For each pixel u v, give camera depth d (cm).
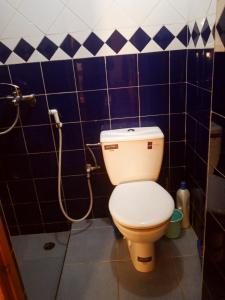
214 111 80
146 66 160
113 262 157
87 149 178
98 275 148
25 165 179
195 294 132
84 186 188
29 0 144
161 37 155
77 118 170
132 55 158
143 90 166
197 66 145
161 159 162
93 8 147
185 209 178
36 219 193
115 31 152
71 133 174
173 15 150
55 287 143
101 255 163
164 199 139
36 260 165
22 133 171
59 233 193
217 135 80
